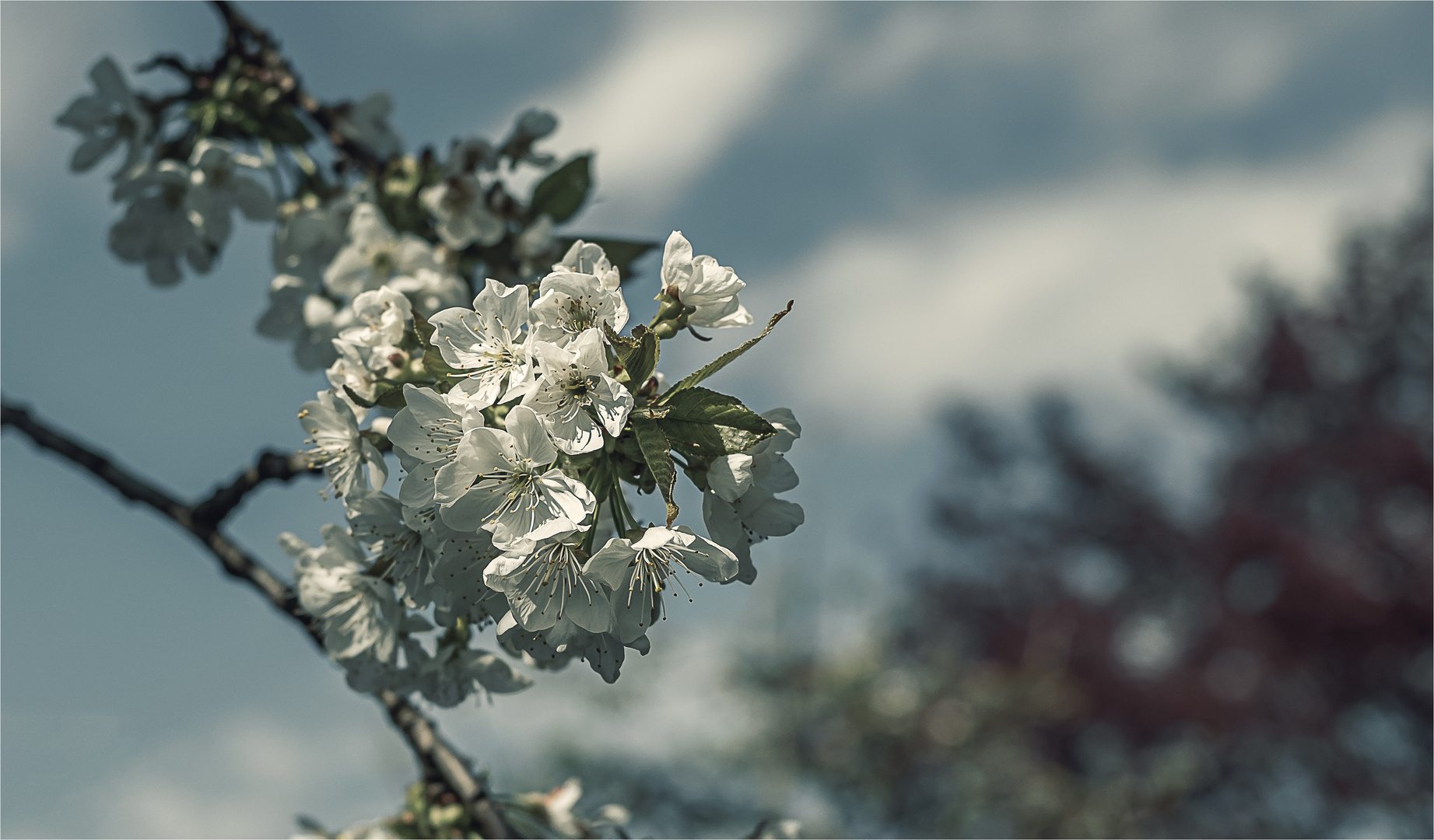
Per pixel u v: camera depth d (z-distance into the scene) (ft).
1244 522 54.08
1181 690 50.49
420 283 8.57
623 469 5.15
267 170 9.28
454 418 5.04
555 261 9.10
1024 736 31.89
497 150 9.68
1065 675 50.80
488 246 9.23
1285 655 51.03
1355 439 58.08
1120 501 62.23
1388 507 55.57
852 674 27.61
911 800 28.32
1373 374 62.39
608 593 5.03
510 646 6.32
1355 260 64.54
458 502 4.86
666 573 5.02
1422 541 52.34
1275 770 52.03
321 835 7.34
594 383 4.88
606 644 5.46
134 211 9.77
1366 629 50.08
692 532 4.96
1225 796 51.03
